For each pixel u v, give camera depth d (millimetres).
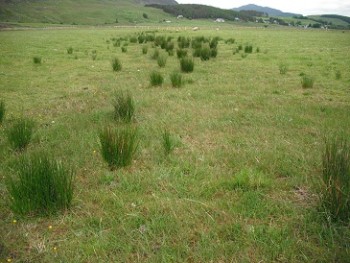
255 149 4980
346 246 2834
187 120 6434
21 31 48938
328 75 11586
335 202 3189
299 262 2703
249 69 12602
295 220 3275
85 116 6723
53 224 3305
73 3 158500
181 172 4246
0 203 3615
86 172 4383
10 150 5117
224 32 46750
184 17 160750
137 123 6238
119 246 2906
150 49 19359
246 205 3500
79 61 14930
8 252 2904
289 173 4266
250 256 2783
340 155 3408
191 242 2994
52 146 5270
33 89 9523
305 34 45938
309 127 6031
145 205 3525
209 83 9969
